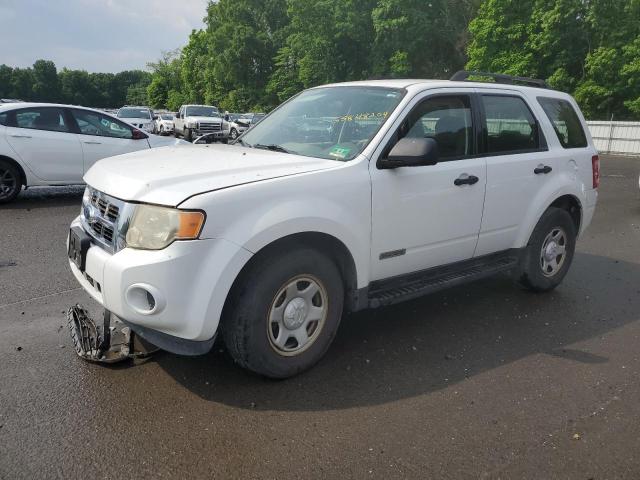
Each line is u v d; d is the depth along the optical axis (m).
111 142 10.37
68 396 3.27
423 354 4.01
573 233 5.44
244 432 2.98
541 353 4.10
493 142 4.64
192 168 3.44
